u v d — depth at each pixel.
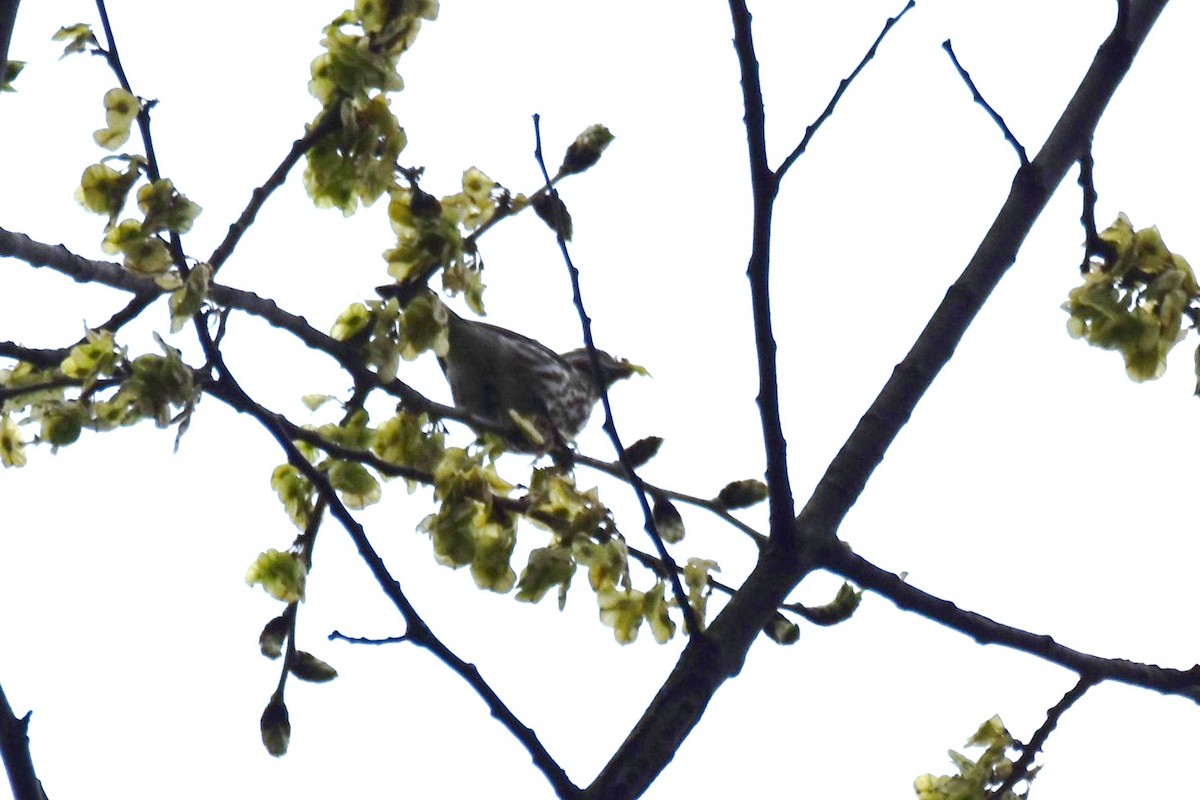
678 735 8.41
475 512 8.64
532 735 8.00
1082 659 9.73
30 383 8.59
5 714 7.07
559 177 9.19
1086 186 9.72
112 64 8.27
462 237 9.05
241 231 8.85
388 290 9.12
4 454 8.97
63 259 9.23
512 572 8.66
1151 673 9.88
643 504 8.43
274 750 8.84
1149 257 9.55
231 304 9.07
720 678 8.59
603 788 8.18
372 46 9.06
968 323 10.07
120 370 8.20
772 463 8.94
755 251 8.63
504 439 9.80
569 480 8.83
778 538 9.07
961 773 9.48
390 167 8.95
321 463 9.28
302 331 9.30
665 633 8.65
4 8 7.34
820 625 9.35
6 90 8.61
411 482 9.27
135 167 8.18
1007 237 10.18
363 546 7.89
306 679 8.96
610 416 8.44
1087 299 9.42
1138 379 9.42
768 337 8.76
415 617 7.94
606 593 8.62
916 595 9.50
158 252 8.20
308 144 8.88
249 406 8.01
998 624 9.70
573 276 8.52
